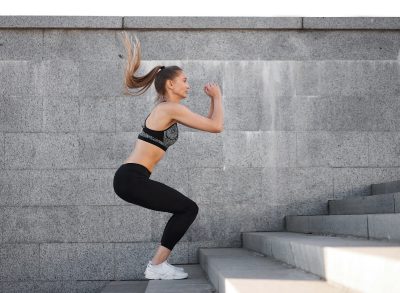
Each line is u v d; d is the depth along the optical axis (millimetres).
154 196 4188
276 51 6605
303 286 2711
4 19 6410
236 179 6438
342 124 6551
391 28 6582
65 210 6305
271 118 6523
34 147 6363
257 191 6438
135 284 5750
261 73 6566
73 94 6445
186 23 6496
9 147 6352
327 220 4773
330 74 6602
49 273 6227
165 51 6531
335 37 6648
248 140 6484
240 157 6461
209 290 3787
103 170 6367
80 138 6395
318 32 6645
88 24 6449
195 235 6352
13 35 6473
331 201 6277
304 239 4039
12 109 6398
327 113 6555
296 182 6473
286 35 6629
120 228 6301
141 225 6305
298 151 6508
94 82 6465
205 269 5090
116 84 6477
